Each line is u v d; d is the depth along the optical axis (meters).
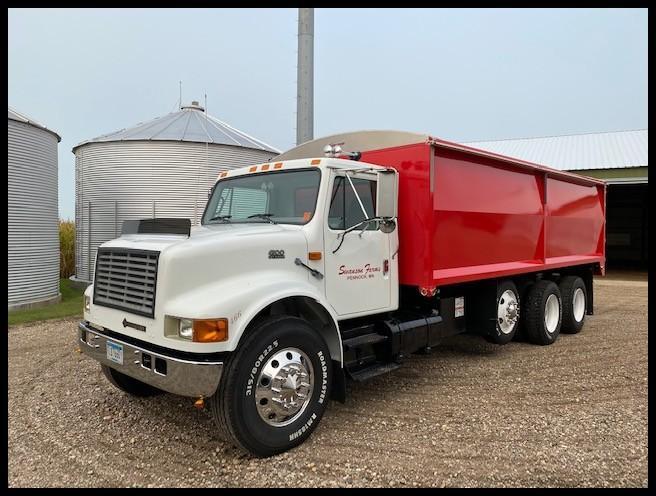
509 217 6.76
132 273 4.02
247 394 3.69
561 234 8.26
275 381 3.85
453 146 5.46
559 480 3.51
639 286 16.20
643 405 4.94
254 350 3.73
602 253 9.85
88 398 5.18
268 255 4.09
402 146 5.38
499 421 4.54
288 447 3.95
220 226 4.86
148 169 13.66
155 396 5.23
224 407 3.62
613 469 3.66
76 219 15.09
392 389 5.47
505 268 6.62
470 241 5.96
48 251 11.74
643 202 28.77
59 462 3.82
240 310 3.65
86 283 14.27
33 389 5.49
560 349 7.35
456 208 5.68
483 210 6.19
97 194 14.13
